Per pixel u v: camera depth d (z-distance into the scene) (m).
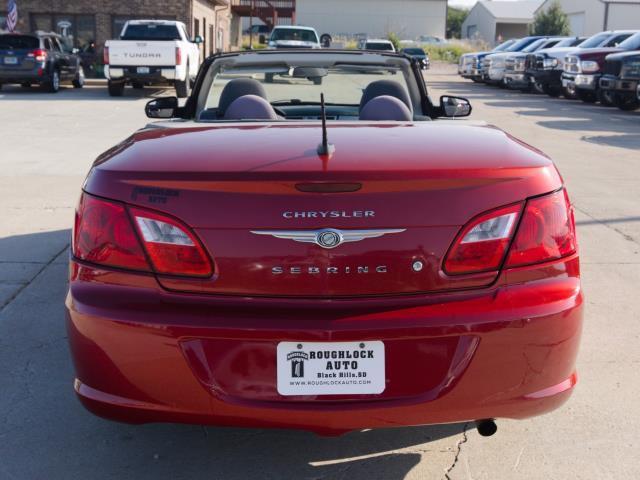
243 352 2.32
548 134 13.09
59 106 16.98
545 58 21.67
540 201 2.44
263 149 2.61
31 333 4.17
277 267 2.32
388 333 2.30
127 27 19.89
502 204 2.39
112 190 2.43
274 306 2.33
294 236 2.31
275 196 2.32
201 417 2.38
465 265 2.37
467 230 2.36
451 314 2.34
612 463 2.89
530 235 2.42
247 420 2.36
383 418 2.35
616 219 6.82
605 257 5.65
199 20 30.06
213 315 2.32
